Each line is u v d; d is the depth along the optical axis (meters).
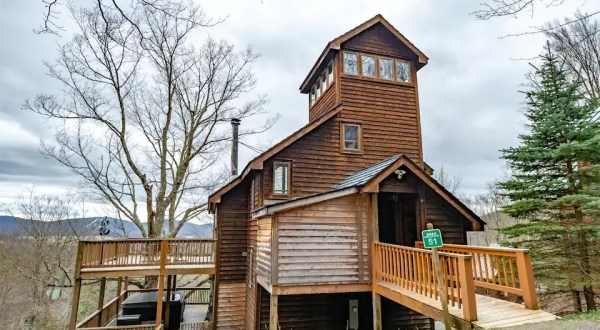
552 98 11.12
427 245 5.55
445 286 6.04
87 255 10.93
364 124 12.18
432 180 9.04
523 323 5.05
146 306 12.73
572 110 10.66
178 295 14.23
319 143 11.65
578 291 10.25
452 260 5.97
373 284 8.41
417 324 10.89
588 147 9.79
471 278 5.33
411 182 9.13
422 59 13.27
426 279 6.63
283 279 8.01
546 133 11.01
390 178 8.95
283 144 11.06
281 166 11.27
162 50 17.86
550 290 11.43
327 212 8.59
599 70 12.97
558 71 11.23
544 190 10.90
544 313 5.45
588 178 10.27
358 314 10.52
